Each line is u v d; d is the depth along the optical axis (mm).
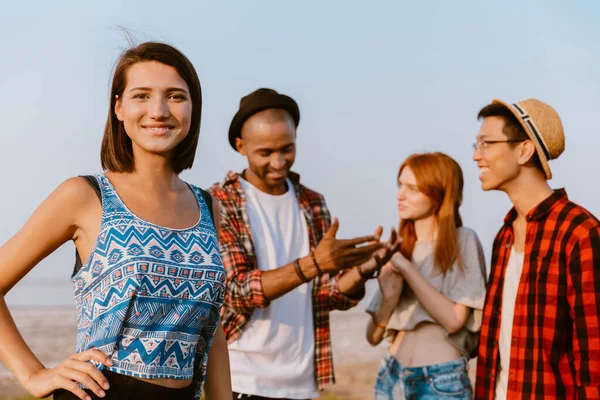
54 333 12188
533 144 3289
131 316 2010
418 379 3562
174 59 2209
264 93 3695
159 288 2035
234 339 3516
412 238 3809
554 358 3127
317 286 3695
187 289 2076
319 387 3662
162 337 2043
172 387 2084
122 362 2014
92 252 2053
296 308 3600
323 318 3693
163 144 2162
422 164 3732
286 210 3742
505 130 3350
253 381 3461
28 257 2082
